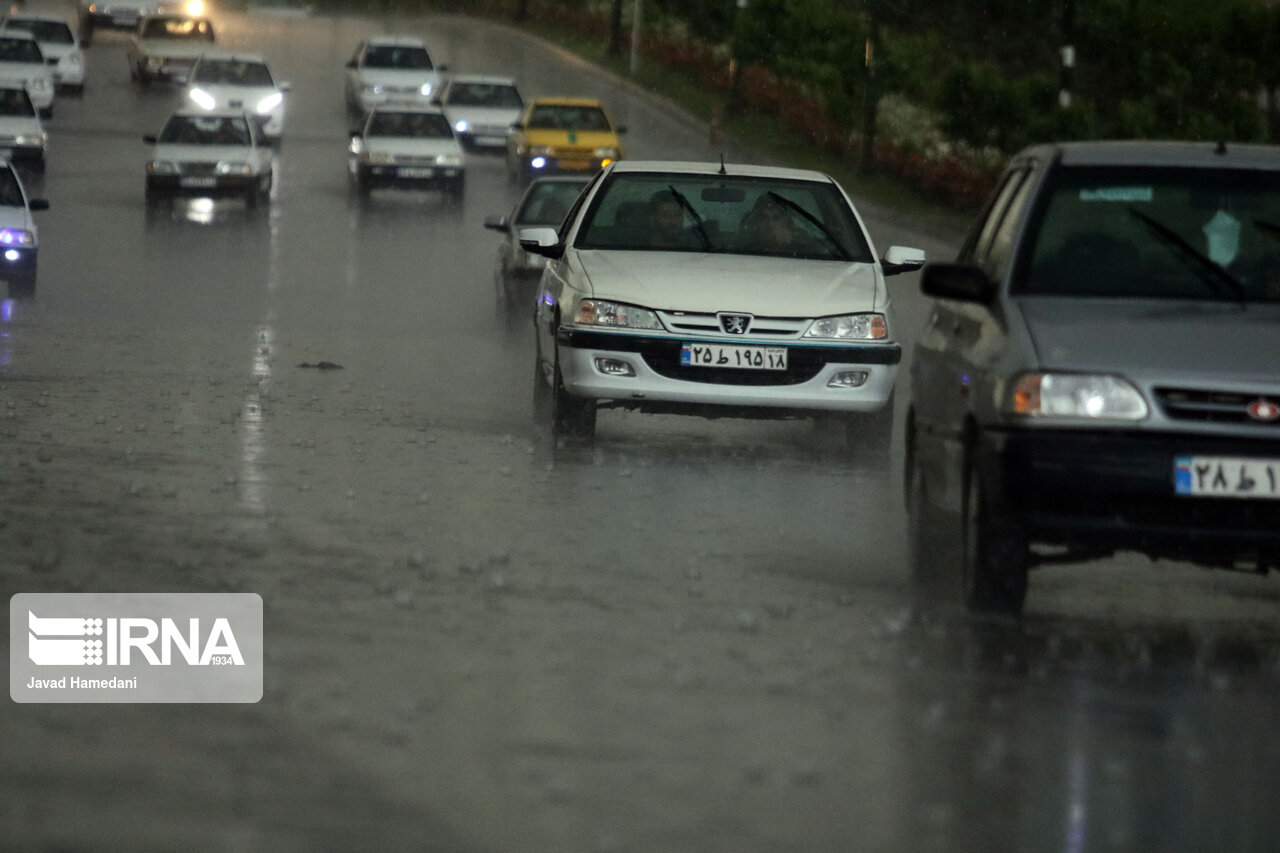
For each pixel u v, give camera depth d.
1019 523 17.31
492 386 38.53
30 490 23.66
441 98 123.50
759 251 31.97
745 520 23.75
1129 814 12.34
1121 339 17.61
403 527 22.03
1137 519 17.12
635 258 30.94
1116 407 17.17
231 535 21.06
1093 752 13.80
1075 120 85.38
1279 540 17.03
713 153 116.00
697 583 19.50
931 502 20.16
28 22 134.25
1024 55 129.25
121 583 18.41
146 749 13.12
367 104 129.25
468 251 75.06
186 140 88.88
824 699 14.98
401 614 17.48
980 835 11.80
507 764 12.93
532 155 100.88
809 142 119.00
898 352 30.19
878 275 31.27
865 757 13.41
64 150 109.50
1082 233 19.42
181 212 86.69
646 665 15.88
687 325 29.42
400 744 13.33
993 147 92.44
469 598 18.28
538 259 50.03
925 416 20.69
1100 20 106.12
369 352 44.34
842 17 133.50
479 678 15.24
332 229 82.12
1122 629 18.48
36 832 11.29
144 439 28.73
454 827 11.58
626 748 13.40
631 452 29.91
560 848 11.23
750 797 12.38
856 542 22.52
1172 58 102.88
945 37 130.00
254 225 82.62
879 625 17.77
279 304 55.84
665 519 23.50
